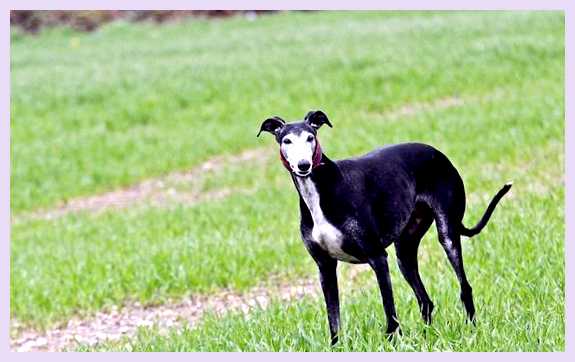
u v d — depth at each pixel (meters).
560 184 14.84
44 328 13.01
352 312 10.09
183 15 49.09
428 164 9.18
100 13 49.56
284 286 12.91
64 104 29.25
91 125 26.98
